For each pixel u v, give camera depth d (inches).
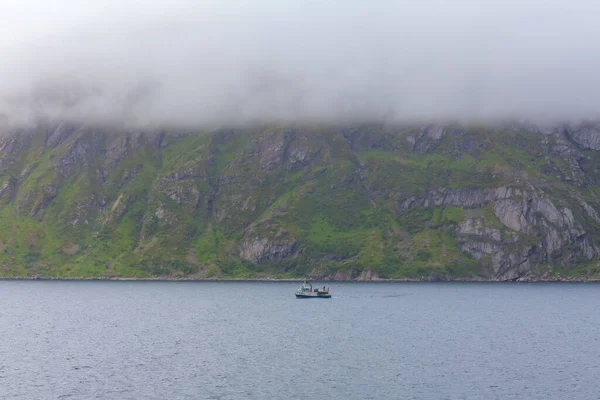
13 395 4783.5
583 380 5305.1
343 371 5570.9
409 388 5007.4
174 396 4744.1
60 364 5890.8
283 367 5733.3
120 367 5743.1
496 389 5002.5
